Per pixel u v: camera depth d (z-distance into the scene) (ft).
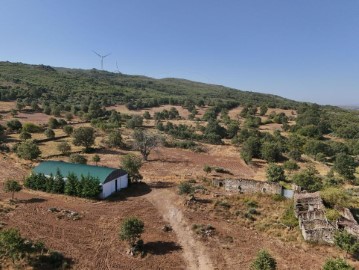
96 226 111.86
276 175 181.47
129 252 94.89
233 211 130.21
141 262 90.94
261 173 215.10
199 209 129.90
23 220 112.68
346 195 140.05
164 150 267.18
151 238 105.29
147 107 600.39
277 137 322.34
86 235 104.63
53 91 612.29
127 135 310.04
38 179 148.46
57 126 336.08
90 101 548.31
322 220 114.11
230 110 593.42
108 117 431.84
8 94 495.00
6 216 114.83
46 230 106.22
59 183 144.46
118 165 205.87
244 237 109.50
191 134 322.96
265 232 113.91
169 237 106.93
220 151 278.05
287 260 95.61
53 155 218.59
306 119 419.95
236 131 357.61
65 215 118.52
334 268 79.25
